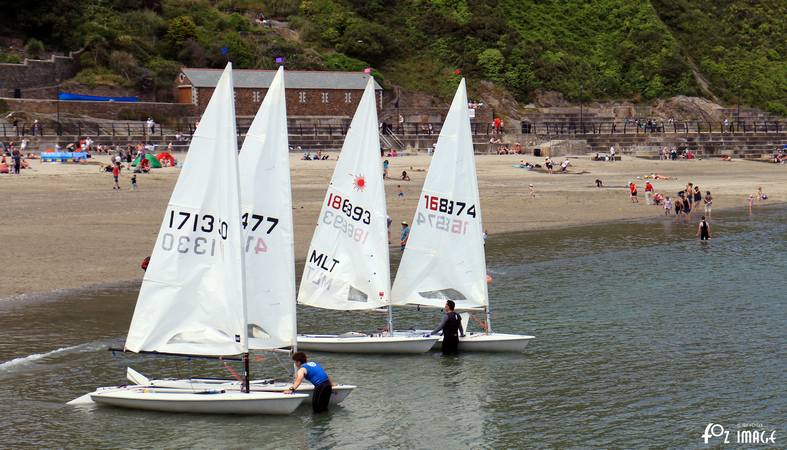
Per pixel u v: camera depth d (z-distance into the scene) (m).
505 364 38.06
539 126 162.00
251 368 37.06
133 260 54.94
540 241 69.44
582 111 173.75
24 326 41.03
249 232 32.16
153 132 127.19
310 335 40.38
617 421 31.84
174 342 30.94
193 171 30.62
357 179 38.34
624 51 191.62
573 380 36.03
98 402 31.97
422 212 39.72
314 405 32.09
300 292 39.28
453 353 39.34
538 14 195.00
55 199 79.06
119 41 147.38
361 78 149.12
